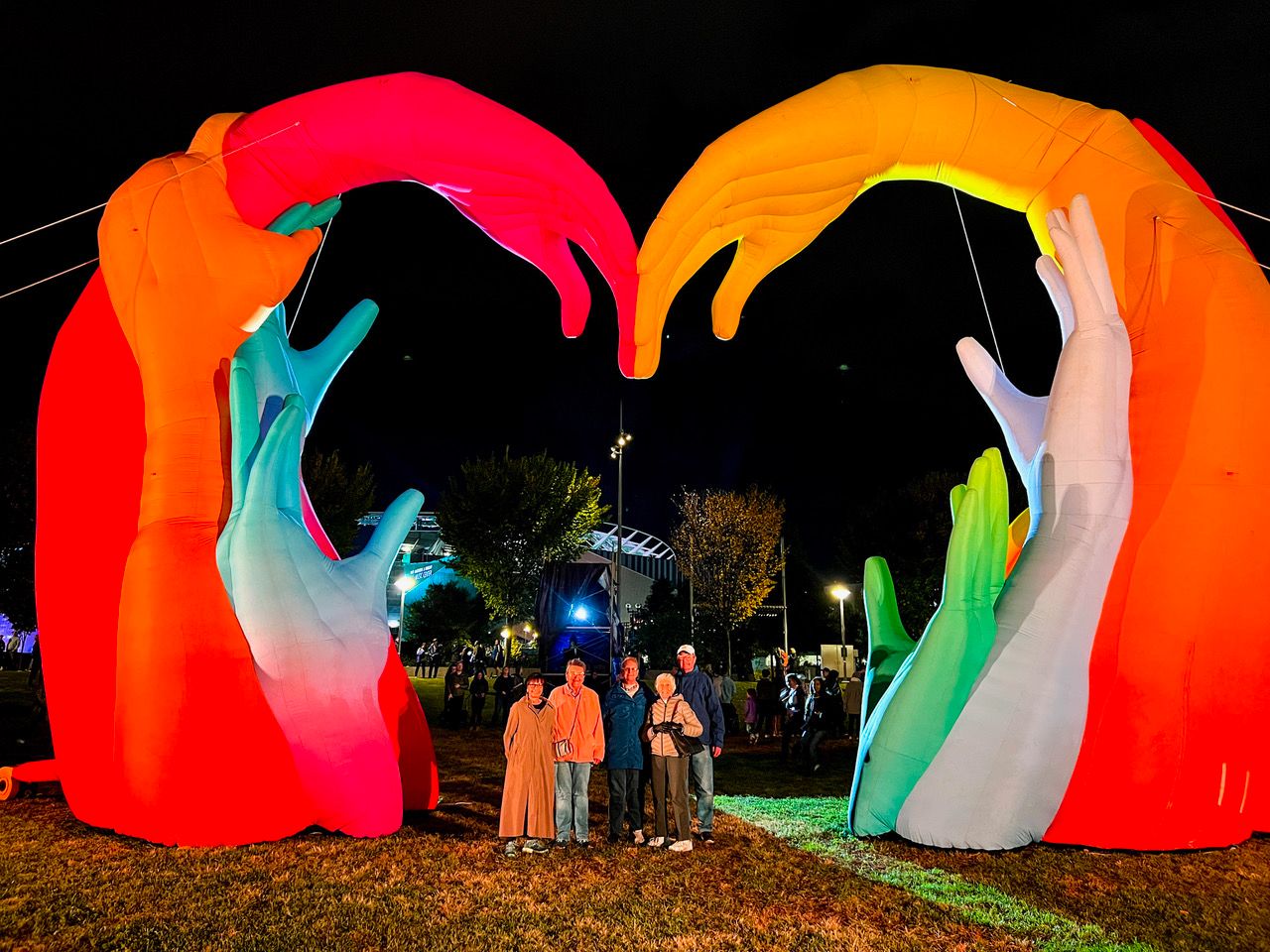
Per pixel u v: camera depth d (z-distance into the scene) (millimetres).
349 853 6215
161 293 7113
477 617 37781
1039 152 7656
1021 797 6492
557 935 4570
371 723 6879
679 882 5582
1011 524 8516
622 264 7695
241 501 6871
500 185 7746
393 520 7508
